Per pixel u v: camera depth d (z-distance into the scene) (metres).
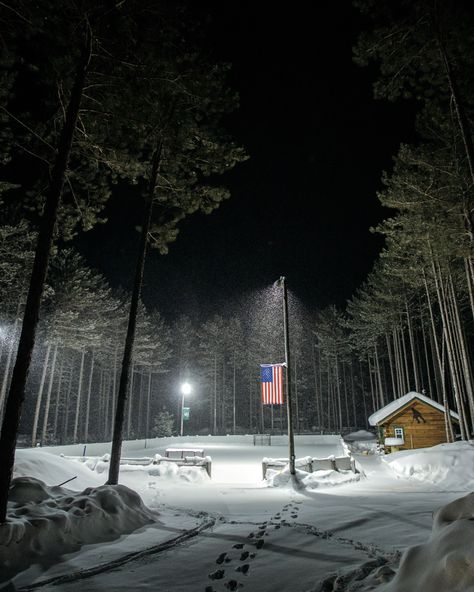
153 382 75.44
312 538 7.36
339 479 16.70
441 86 14.14
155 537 7.91
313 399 78.88
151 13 10.62
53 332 38.50
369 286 51.78
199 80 12.27
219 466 23.80
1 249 29.45
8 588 5.35
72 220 13.08
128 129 12.77
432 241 17.97
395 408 28.58
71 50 10.16
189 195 14.80
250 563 6.16
